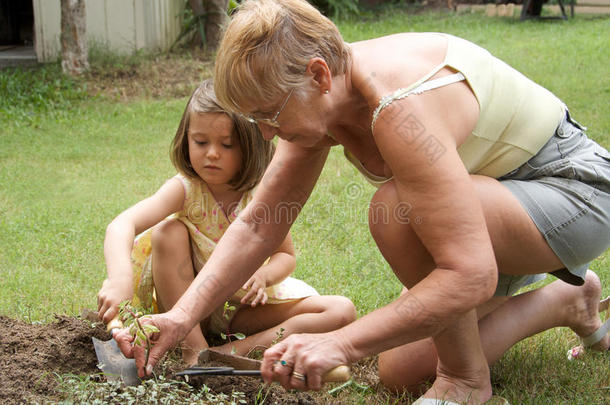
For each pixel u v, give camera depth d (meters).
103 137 6.91
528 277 2.61
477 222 1.84
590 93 7.57
